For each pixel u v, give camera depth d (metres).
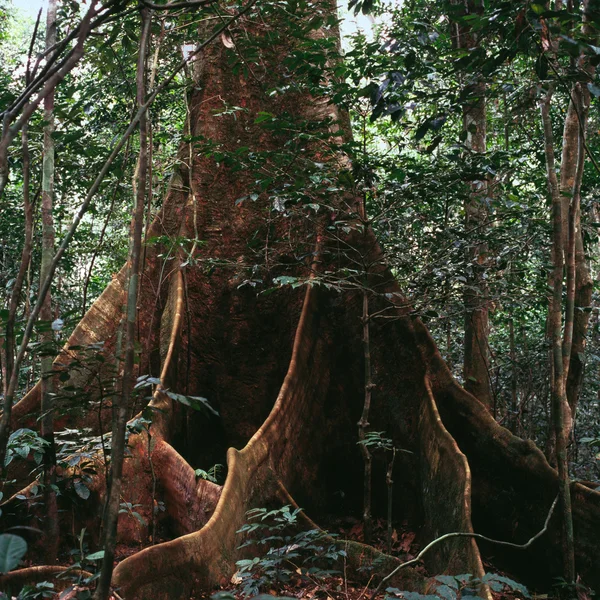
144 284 7.00
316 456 6.29
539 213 6.31
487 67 4.29
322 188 5.46
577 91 4.70
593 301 9.20
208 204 7.45
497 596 4.92
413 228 6.52
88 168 5.90
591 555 4.89
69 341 6.22
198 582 4.17
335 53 5.11
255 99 7.76
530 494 5.37
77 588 3.04
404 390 6.39
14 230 8.38
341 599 4.39
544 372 8.11
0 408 5.67
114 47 5.67
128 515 4.97
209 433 6.79
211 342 7.02
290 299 7.02
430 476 5.62
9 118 1.88
